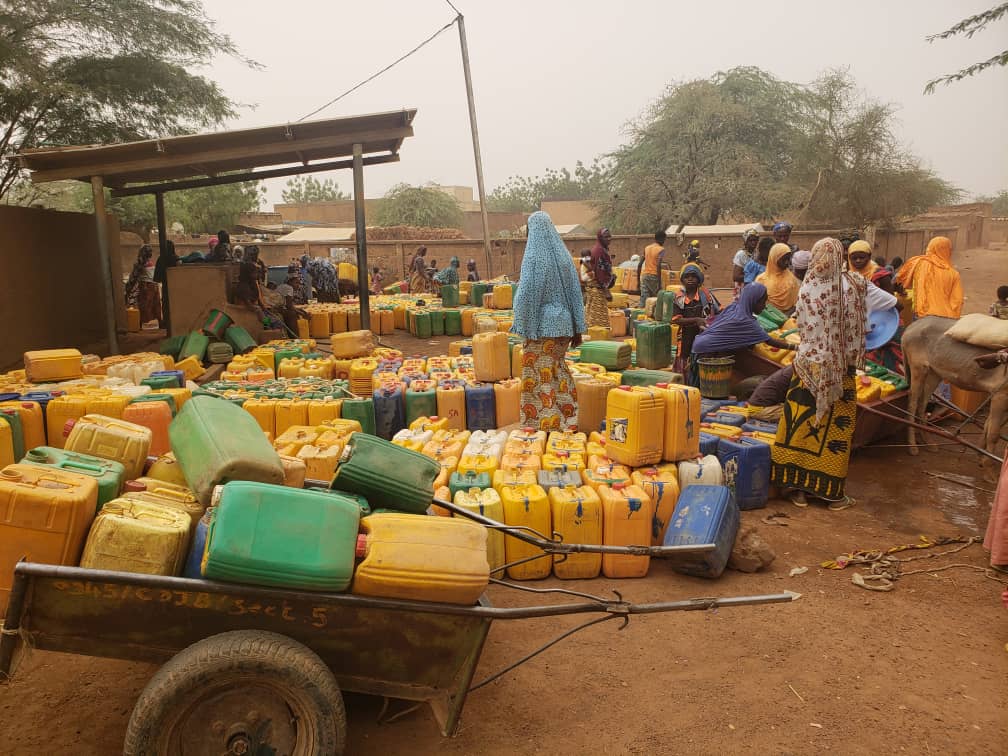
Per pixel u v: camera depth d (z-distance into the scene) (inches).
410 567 121.3
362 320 570.9
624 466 227.9
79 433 161.9
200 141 482.9
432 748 135.2
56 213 584.1
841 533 235.9
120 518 123.0
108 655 120.4
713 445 249.9
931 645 170.1
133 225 1221.7
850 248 373.4
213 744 114.6
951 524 244.4
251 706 114.8
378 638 124.4
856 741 137.3
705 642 171.5
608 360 376.2
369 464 153.3
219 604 118.9
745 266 474.3
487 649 168.7
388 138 530.0
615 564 203.8
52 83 723.4
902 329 375.6
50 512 120.8
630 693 152.3
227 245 619.5
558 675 158.6
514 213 2514.8
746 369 341.1
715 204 1733.5
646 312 639.1
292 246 1305.4
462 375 358.9
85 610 117.4
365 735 138.3
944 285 364.2
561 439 252.8
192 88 844.6
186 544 126.6
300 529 120.1
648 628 177.6
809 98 1638.8
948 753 134.1
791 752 134.5
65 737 135.7
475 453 234.8
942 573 207.5
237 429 152.8
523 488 205.5
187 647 118.3
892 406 315.0
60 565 120.4
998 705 147.6
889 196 1566.2
